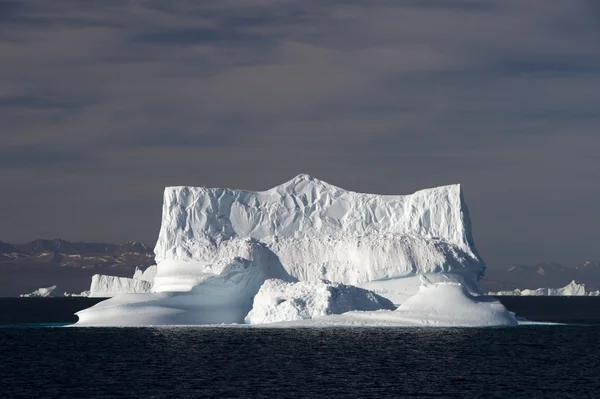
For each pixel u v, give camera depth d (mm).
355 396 136500
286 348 193250
